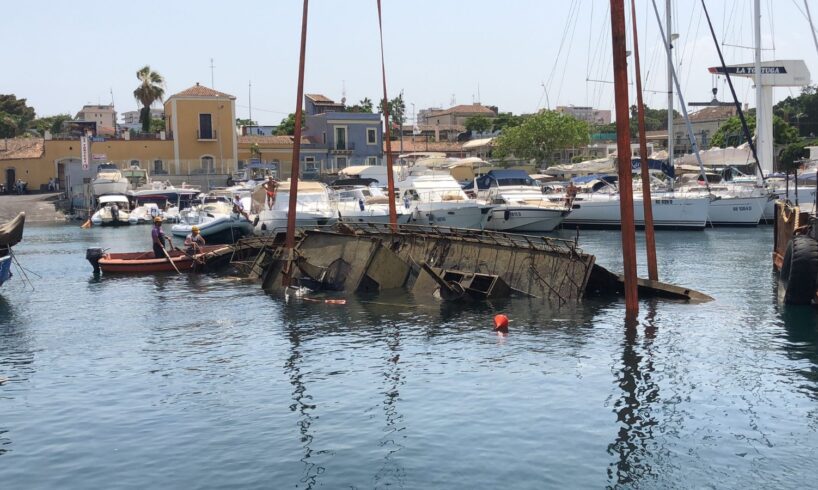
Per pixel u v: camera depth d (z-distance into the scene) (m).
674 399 15.57
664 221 54.06
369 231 32.25
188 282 33.25
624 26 21.20
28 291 31.77
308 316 24.59
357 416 14.88
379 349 19.98
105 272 36.44
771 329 21.36
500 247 28.14
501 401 15.55
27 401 16.42
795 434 13.70
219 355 19.92
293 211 28.36
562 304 25.44
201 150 93.81
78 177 86.31
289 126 118.44
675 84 54.94
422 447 13.27
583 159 98.12
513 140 95.94
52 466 12.91
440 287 26.95
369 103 135.50
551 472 12.23
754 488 11.67
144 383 17.55
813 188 54.84
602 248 44.22
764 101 61.47
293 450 13.30
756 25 57.69
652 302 25.52
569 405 15.26
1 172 94.81
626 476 12.06
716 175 63.22
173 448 13.55
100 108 161.88
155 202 77.56
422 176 55.19
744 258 38.16
